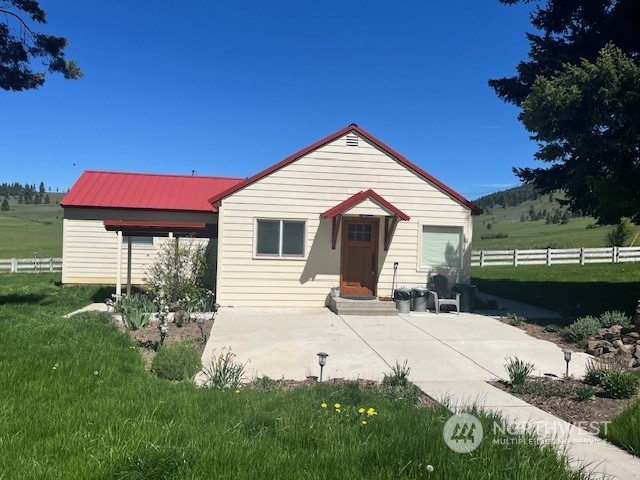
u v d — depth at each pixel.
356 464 3.70
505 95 16.62
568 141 11.47
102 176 19.42
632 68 9.95
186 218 17.98
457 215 13.84
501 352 8.82
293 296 13.32
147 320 10.55
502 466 3.64
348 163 13.47
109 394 5.44
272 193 13.24
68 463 3.61
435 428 4.45
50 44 14.16
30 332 8.41
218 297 13.09
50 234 70.88
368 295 13.53
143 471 3.47
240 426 4.44
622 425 4.89
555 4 15.09
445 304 12.94
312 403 5.26
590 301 14.14
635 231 32.00
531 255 27.22
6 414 4.57
